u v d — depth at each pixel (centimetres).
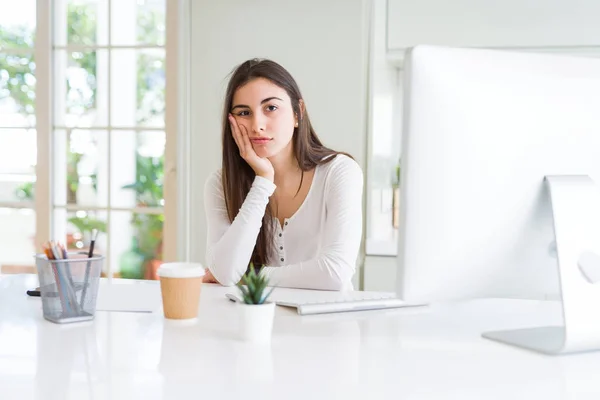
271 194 187
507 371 88
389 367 89
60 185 332
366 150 293
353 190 180
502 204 101
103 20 325
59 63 330
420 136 97
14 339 104
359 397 76
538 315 126
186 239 310
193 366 89
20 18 331
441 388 80
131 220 326
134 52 322
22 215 337
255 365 90
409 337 107
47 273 117
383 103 301
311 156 186
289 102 181
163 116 320
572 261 99
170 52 315
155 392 78
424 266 100
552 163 103
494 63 100
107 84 326
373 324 117
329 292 153
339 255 164
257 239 190
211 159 307
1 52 333
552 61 103
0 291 150
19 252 338
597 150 105
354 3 290
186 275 118
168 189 318
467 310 131
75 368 88
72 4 327
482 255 102
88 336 106
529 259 105
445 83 97
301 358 93
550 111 102
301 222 188
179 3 308
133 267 327
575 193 101
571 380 85
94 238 120
